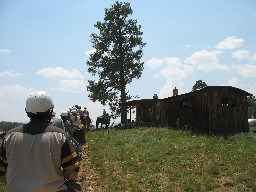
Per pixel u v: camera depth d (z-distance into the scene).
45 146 3.27
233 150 16.73
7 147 3.34
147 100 33.59
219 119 26.64
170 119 30.95
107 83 46.88
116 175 12.29
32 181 3.21
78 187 3.57
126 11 47.06
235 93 28.17
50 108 3.51
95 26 47.56
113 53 47.78
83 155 16.08
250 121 37.09
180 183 11.07
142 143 19.73
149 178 11.65
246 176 11.47
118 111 46.72
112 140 21.05
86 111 28.25
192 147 17.67
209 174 12.28
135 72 46.09
